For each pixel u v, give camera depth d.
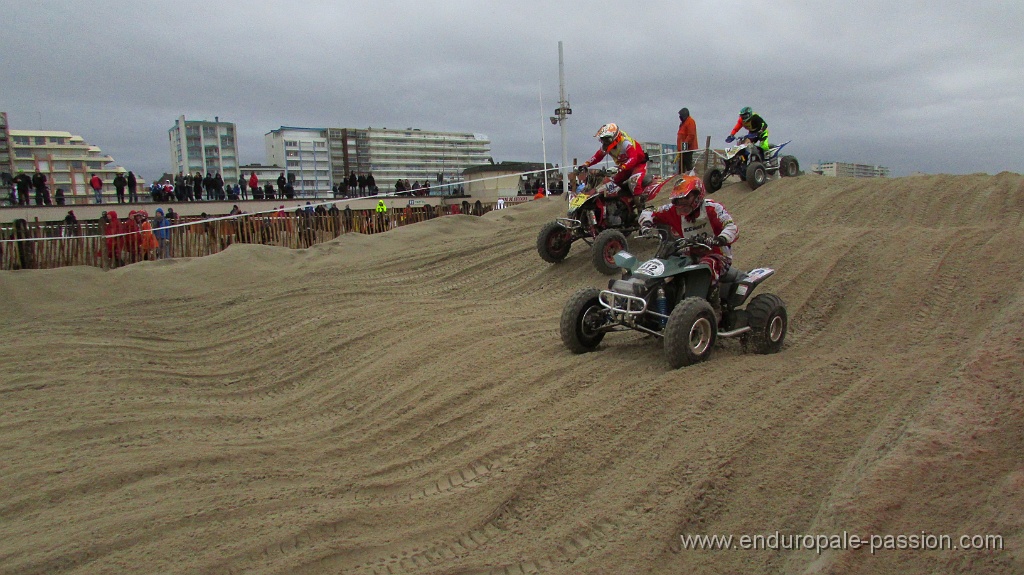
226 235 13.57
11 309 9.22
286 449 4.81
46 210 18.42
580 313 6.03
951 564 2.78
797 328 6.68
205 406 5.85
